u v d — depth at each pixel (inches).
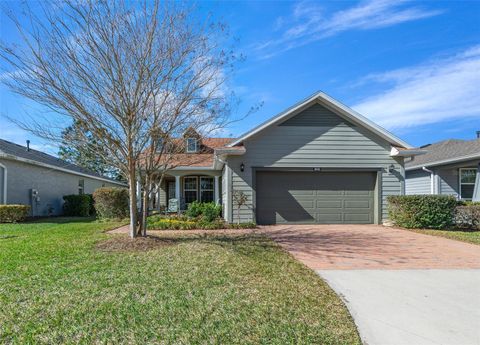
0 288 165.5
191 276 188.9
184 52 281.7
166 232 392.8
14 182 576.4
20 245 285.1
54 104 264.4
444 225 427.2
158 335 120.9
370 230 412.5
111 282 176.2
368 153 478.9
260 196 475.2
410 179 725.9
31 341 115.1
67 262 220.4
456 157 532.4
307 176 480.4
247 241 311.9
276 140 471.8
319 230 409.4
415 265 231.3
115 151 293.4
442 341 123.7
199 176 768.9
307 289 173.2
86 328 124.9
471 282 192.4
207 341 117.5
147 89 276.4
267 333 124.1
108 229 411.8
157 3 265.7
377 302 160.1
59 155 316.5
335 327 131.1
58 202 732.0
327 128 476.4
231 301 152.7
